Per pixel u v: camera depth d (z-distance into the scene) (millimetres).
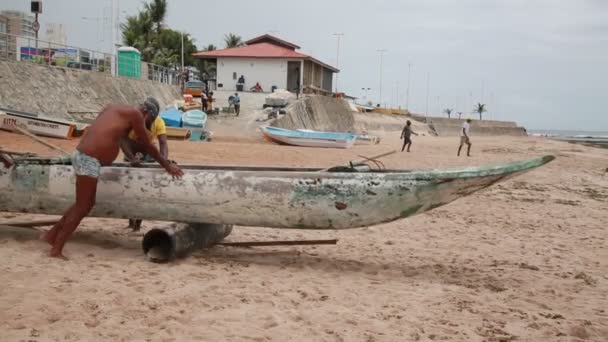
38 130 20328
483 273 6930
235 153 20938
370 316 5043
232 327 4559
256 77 49625
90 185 6328
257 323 4691
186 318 4711
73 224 6348
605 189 17203
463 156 28188
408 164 22562
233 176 6562
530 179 18516
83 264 6168
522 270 7172
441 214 11242
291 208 6449
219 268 6426
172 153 19328
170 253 6477
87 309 4750
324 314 5008
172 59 60469
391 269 6891
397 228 9602
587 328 5035
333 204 6367
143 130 6527
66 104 27172
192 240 6793
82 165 6262
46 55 30125
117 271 5973
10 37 28234
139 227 8180
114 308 4816
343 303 5387
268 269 6566
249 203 6531
